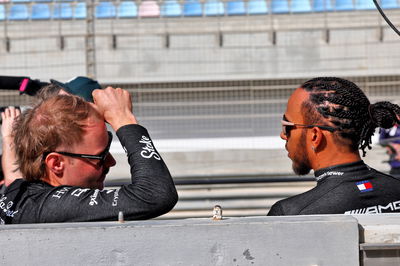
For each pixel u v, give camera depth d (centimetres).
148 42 1698
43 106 280
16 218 265
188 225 228
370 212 282
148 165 267
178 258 228
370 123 300
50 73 1673
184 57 1708
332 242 228
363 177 288
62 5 1744
